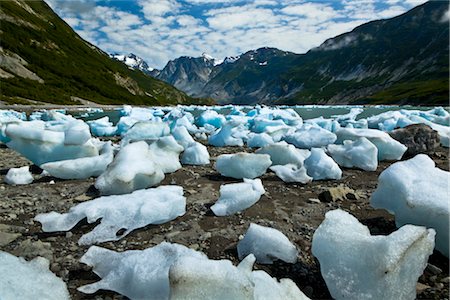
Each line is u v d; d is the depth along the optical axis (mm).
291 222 5453
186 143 11781
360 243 3469
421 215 4328
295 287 3383
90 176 8180
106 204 5473
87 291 3602
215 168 8836
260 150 9273
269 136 13867
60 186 7434
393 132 11836
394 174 4824
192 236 4949
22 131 8656
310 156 8508
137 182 6906
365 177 8250
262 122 17469
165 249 3947
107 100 73438
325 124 17984
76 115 36094
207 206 6152
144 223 5113
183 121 19219
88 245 4719
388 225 5273
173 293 2844
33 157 8961
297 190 7137
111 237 4875
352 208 6039
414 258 3322
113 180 6562
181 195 6262
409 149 11297
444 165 9711
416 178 4684
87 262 4102
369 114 43000
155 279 3531
